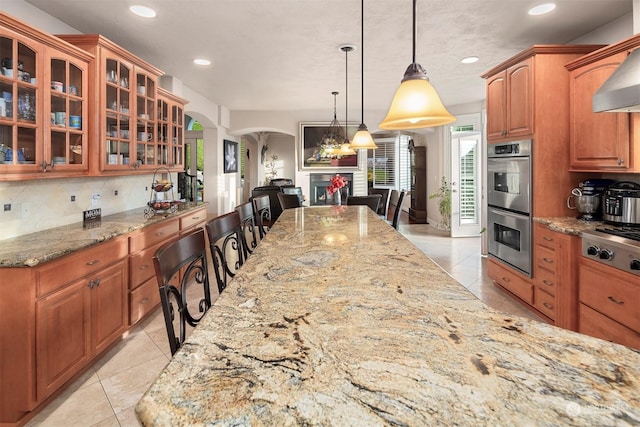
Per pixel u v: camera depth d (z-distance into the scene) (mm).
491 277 4121
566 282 2834
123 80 3211
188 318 1394
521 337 917
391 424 600
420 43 3770
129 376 2426
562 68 3184
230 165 8492
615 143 2713
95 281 2443
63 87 2570
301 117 8383
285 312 1091
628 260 2242
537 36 3604
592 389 700
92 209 3350
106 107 2947
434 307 1123
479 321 1018
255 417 620
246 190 12797
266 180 13688
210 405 653
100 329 2516
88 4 2852
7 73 2125
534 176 3258
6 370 1922
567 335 930
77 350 2281
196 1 2830
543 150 3221
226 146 8109
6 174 2133
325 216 3512
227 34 3508
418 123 1876
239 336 929
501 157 3770
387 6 2949
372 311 1093
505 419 613
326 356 824
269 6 2938
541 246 3193
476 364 788
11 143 2172
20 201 2555
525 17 3160
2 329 1913
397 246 2059
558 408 642
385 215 5309
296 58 4258
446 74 4957
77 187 3148
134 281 2951
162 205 3777
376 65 4535
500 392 688
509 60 3516
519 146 3430
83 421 1999
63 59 2547
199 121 7074
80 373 2436
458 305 1140
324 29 3398
